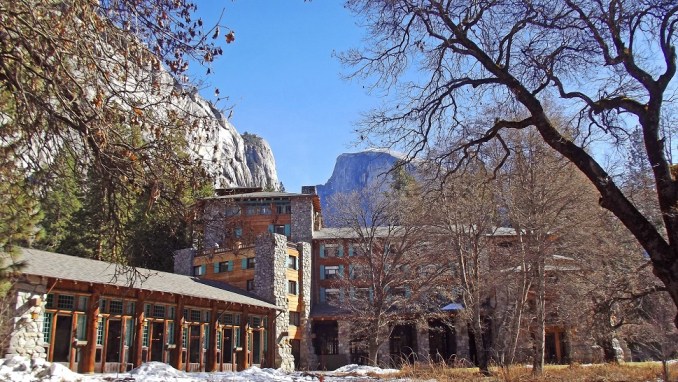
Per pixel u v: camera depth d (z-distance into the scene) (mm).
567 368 31438
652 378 24578
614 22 14648
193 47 8922
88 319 29000
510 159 29328
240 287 50094
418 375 27453
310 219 59000
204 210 10805
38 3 7805
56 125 8500
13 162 10180
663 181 13297
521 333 39875
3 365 19141
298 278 53562
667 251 12922
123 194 9391
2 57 7645
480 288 35062
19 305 24875
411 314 47094
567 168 28734
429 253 41906
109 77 8703
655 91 14008
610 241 29609
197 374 26156
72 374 19609
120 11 8430
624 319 26359
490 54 16953
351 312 49656
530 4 15508
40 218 16453
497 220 34250
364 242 45281
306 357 51875
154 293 32875
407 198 39781
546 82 16062
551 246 29844
